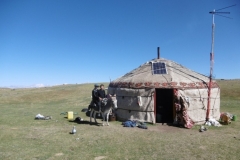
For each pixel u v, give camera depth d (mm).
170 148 8648
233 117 14367
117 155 7898
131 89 14141
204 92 13648
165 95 17438
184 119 12445
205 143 9289
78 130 11719
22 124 13359
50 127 12477
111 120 14656
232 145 9008
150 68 15195
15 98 30609
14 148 8625
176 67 15180
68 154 7996
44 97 32812
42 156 7773
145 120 13539
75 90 41062
